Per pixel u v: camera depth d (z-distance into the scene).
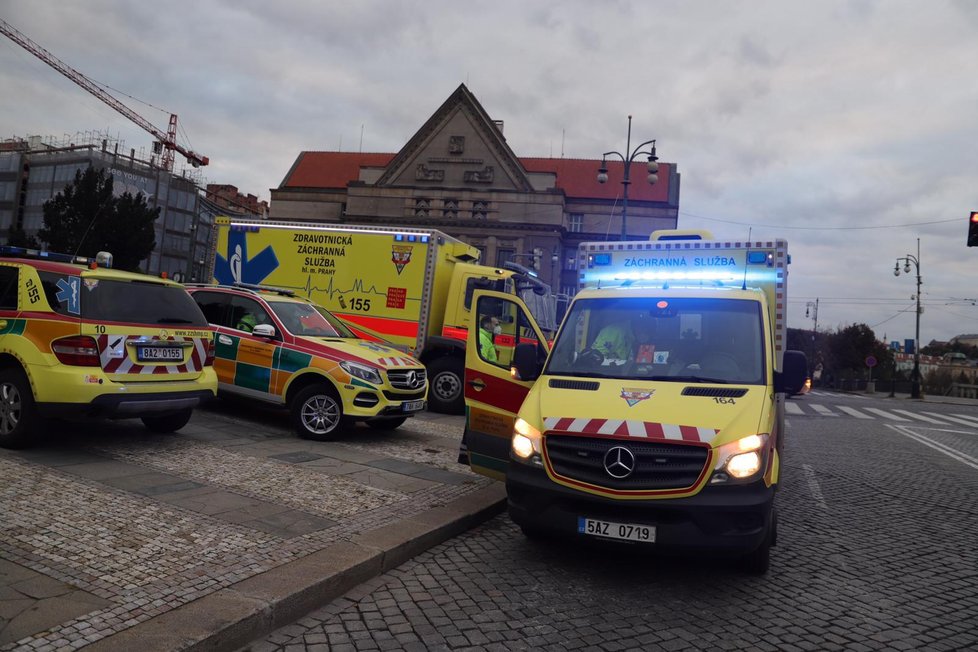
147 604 3.43
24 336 6.39
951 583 4.98
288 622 3.67
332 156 76.12
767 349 5.34
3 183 76.75
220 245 13.84
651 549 4.24
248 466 6.64
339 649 3.41
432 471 7.28
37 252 7.10
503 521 6.05
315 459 7.31
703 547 4.16
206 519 4.89
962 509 7.61
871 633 3.98
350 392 8.34
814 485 8.66
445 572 4.64
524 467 4.64
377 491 6.19
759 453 4.32
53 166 74.81
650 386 5.01
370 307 12.72
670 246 7.90
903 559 5.55
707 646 3.70
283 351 8.77
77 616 3.24
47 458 6.22
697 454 4.25
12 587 3.52
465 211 62.12
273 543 4.51
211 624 3.25
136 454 6.69
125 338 6.54
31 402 6.33
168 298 7.23
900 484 9.07
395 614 3.89
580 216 66.75
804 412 21.84
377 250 12.80
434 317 12.66
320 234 13.13
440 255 12.77
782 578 4.89
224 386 9.17
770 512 4.45
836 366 66.69
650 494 4.23
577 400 4.86
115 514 4.80
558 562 4.99
